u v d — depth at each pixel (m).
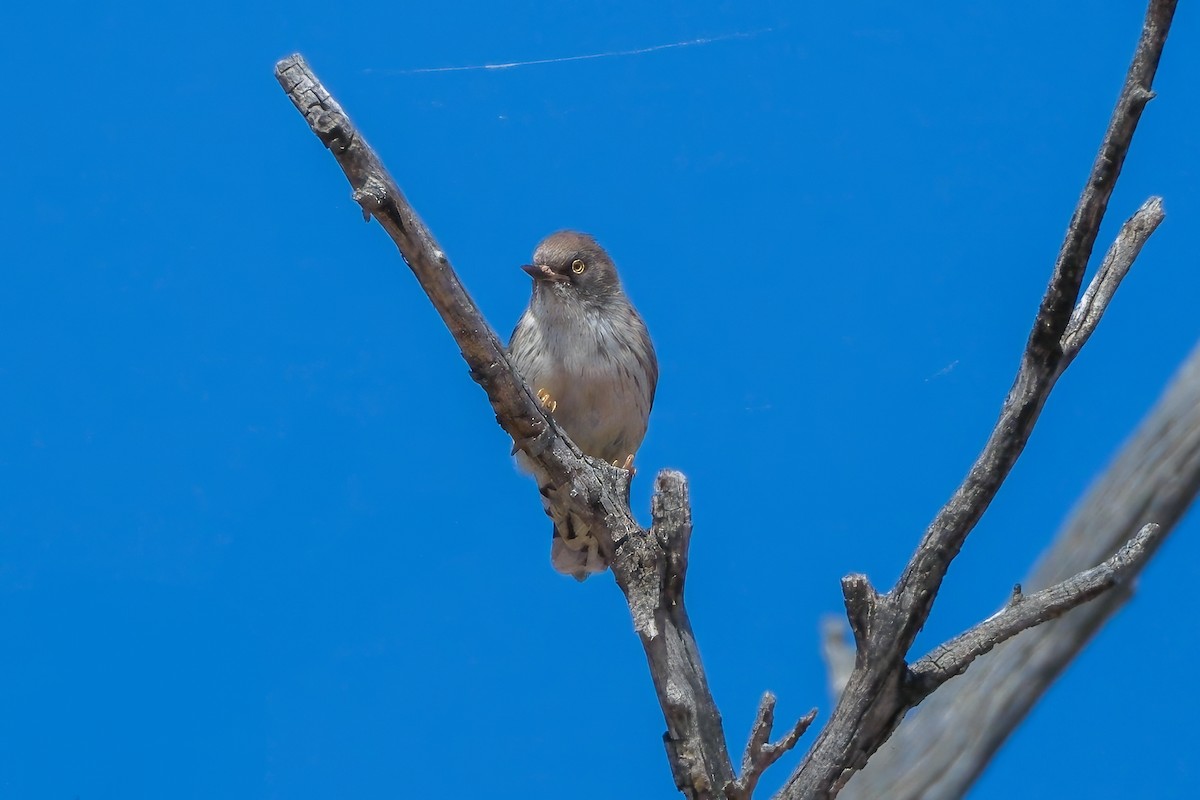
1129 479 9.70
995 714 9.81
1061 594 8.56
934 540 8.70
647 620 10.28
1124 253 8.76
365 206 9.09
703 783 9.63
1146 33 7.62
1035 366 8.51
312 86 8.91
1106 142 7.84
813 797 8.78
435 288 9.83
